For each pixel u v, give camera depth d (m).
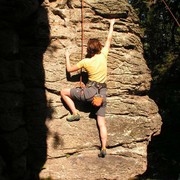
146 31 16.22
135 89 6.20
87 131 5.86
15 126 5.11
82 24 5.96
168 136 14.77
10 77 5.18
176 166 13.12
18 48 5.41
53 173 5.65
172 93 14.87
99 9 6.11
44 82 5.78
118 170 5.89
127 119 6.07
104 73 5.64
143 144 6.16
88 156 5.82
